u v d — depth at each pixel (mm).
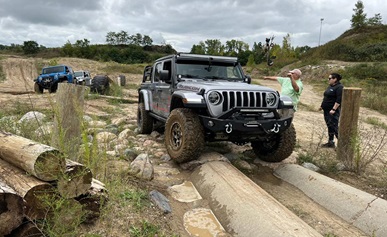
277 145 5793
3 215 2574
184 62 6461
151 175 4789
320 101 19766
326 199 4535
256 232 3402
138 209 3742
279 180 5418
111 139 6250
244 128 5125
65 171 2988
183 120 5191
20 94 15883
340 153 6207
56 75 17703
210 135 5473
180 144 5293
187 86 5703
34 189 2852
